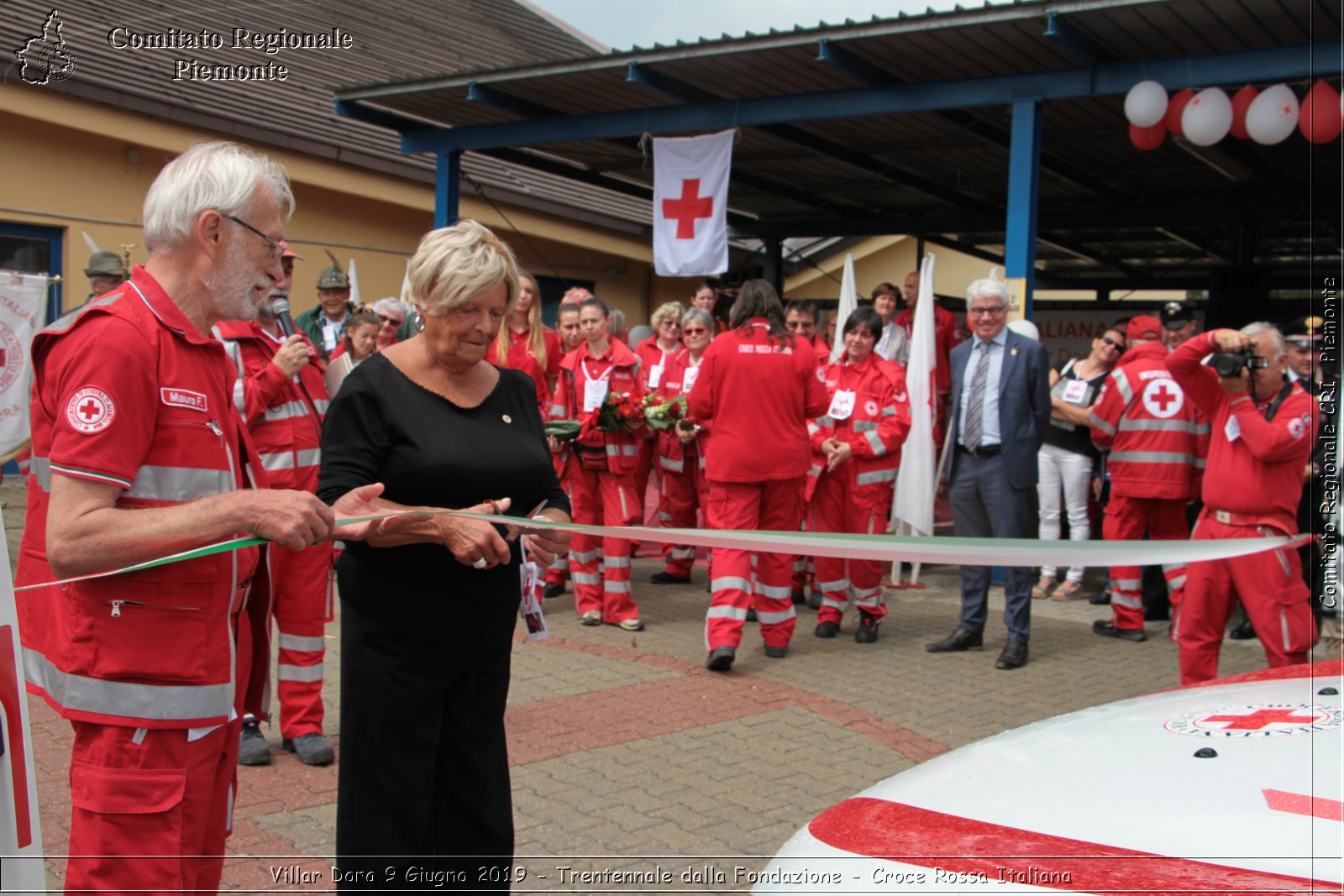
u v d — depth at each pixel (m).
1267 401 4.81
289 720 4.66
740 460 6.23
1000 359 6.74
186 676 2.30
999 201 14.97
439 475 2.71
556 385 7.81
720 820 4.18
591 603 7.57
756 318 6.28
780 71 9.34
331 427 2.73
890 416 7.30
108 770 2.27
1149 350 7.64
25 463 6.29
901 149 12.41
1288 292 18.50
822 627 7.44
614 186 14.27
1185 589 5.12
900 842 2.09
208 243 2.36
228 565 2.39
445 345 2.76
